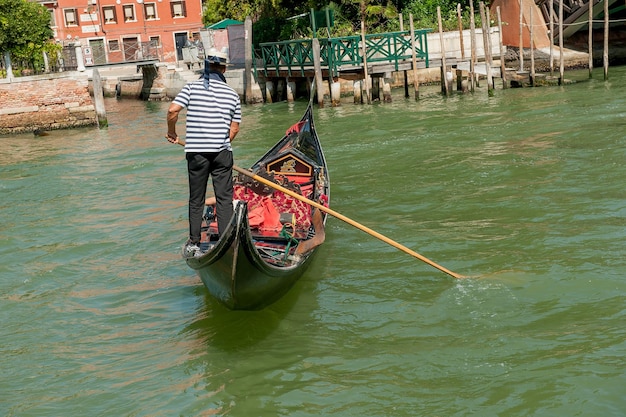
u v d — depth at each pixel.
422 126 15.18
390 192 10.09
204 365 5.58
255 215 6.96
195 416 4.92
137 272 7.70
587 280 6.62
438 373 5.27
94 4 43.56
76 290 7.33
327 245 8.08
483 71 19.98
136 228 9.26
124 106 29.31
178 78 28.80
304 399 5.04
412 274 7.11
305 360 5.57
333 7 24.44
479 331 5.87
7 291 7.43
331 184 10.82
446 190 9.93
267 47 25.59
